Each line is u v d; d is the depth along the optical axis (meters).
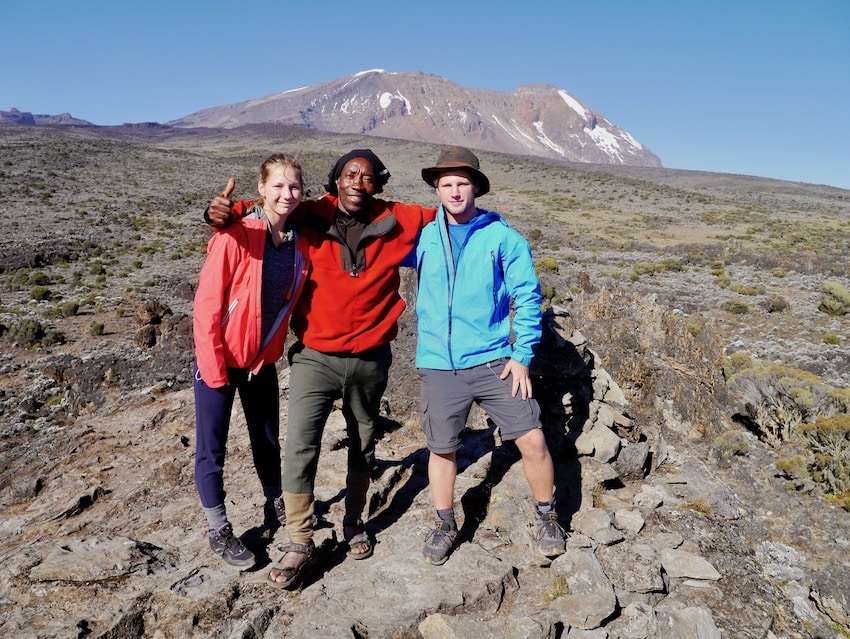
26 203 50.53
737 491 6.57
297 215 2.75
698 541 3.52
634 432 4.54
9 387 14.45
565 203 77.38
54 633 2.58
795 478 6.90
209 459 2.87
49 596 2.86
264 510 3.38
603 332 9.93
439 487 3.06
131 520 3.91
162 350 16.16
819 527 5.97
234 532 3.35
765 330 18.50
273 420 3.19
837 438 7.25
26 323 19.59
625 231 52.47
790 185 149.75
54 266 31.00
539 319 2.90
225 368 2.69
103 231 40.81
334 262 2.71
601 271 29.94
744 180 164.25
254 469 4.42
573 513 3.55
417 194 74.75
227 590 2.82
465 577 2.89
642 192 92.50
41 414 12.65
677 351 10.14
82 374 14.71
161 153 108.06
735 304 20.47
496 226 2.88
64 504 4.26
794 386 8.69
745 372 9.27
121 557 3.07
